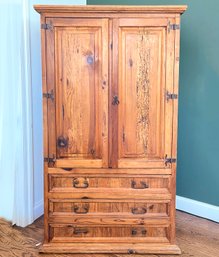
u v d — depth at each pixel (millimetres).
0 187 2590
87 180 2100
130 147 2053
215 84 2482
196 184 2689
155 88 1989
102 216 2121
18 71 2340
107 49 1945
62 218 2119
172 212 2105
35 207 2590
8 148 2484
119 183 2100
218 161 2541
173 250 2105
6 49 2361
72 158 2070
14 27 2311
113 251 2107
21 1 2262
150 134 2037
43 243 2158
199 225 2525
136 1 2754
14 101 2389
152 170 2064
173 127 2020
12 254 2105
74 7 1877
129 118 2021
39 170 2631
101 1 2918
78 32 1940
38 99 2561
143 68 1968
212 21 2424
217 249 2188
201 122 2596
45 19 1922
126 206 2119
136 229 2139
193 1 2494
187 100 2646
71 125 2039
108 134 2037
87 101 2014
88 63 1972
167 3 2615
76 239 2145
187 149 2707
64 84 1995
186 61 2605
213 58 2463
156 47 1946
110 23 1919
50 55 1959
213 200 2604
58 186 2107
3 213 2617
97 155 2066
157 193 2088
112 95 1994
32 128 2500
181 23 2586
